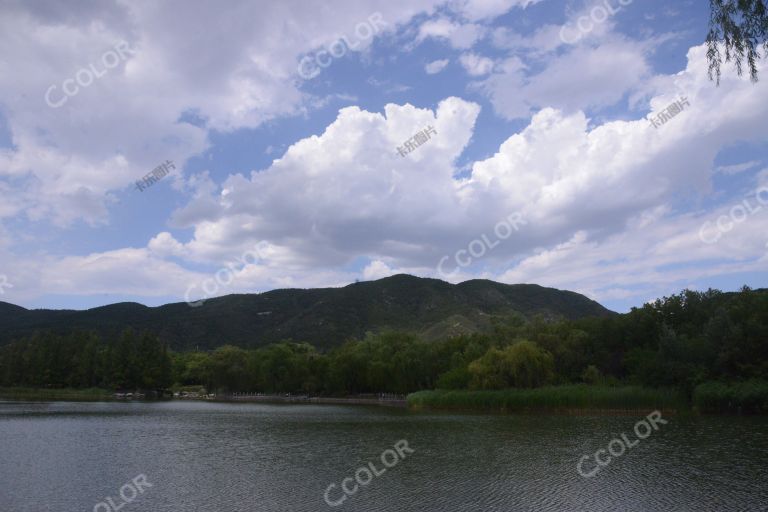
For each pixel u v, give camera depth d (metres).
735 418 82.25
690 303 121.56
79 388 194.50
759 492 37.12
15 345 198.00
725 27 21.81
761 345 92.56
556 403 99.50
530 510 33.66
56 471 46.34
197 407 136.00
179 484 41.25
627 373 118.44
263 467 48.12
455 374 126.75
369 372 163.88
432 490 38.81
